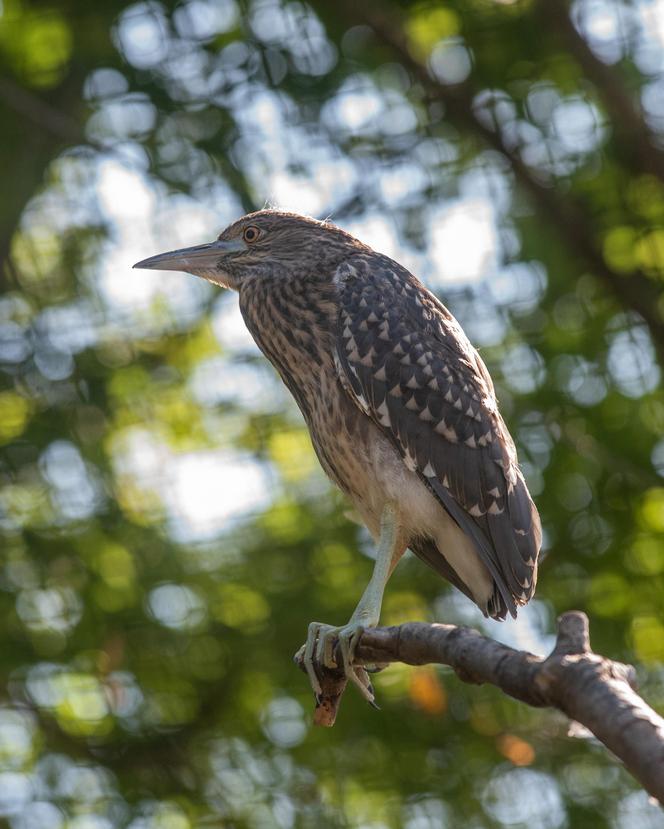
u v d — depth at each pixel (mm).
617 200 13453
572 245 13453
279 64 13273
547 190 13422
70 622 13023
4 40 13492
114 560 13094
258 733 13016
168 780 13117
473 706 12508
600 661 4133
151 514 13383
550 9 12930
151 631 13016
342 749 12773
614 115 13117
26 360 13648
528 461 12789
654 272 13609
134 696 13141
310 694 12797
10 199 13547
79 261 13883
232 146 13195
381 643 5133
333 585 12891
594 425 12977
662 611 12812
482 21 13383
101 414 13523
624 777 12484
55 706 12992
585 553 12883
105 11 13359
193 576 13070
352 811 12758
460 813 12547
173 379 13828
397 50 13383
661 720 3898
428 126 13656
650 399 13203
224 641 13070
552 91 13523
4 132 13750
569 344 13180
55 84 13750
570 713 4129
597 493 13039
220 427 13656
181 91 13344
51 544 13133
